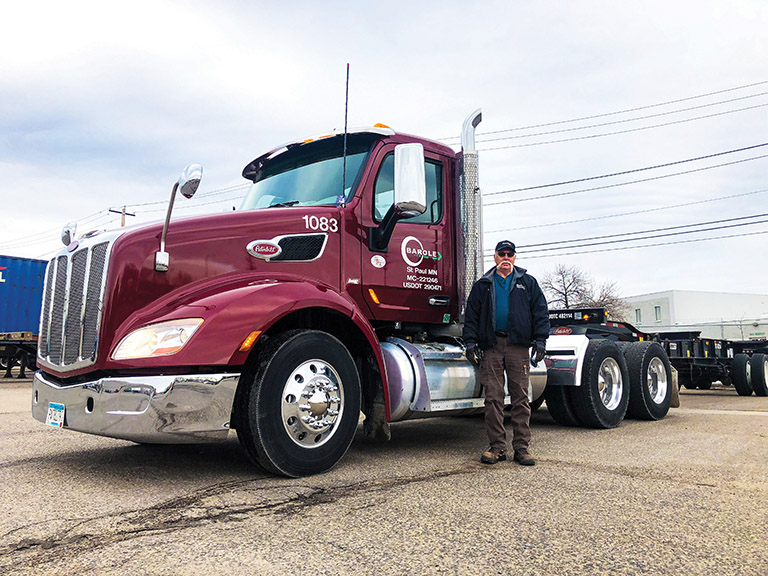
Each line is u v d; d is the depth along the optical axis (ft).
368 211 16.38
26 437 18.88
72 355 12.92
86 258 13.07
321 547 8.44
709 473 13.51
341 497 11.21
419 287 17.25
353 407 13.89
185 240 13.41
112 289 12.30
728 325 179.52
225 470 13.65
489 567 7.77
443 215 18.28
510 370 15.14
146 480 12.57
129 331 12.09
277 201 17.78
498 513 10.17
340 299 14.12
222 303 12.34
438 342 18.12
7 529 9.18
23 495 11.24
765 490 11.87
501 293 15.31
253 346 12.68
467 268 17.95
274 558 8.00
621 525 9.53
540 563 7.92
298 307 13.11
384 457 15.62
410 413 15.48
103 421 11.72
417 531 9.17
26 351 57.98
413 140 17.74
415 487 12.07
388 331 17.57
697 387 49.57
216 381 11.89
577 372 20.93
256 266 14.24
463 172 18.47
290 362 12.81
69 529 9.17
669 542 8.77
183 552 8.20
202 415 11.71
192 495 11.27
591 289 168.96
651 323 214.48
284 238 14.75
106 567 7.66
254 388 12.39
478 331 15.44
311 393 13.11
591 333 30.83
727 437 19.29
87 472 13.37
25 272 58.54
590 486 12.19
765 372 43.52
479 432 21.01
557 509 10.44
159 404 11.34
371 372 15.29
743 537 9.01
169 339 11.70
